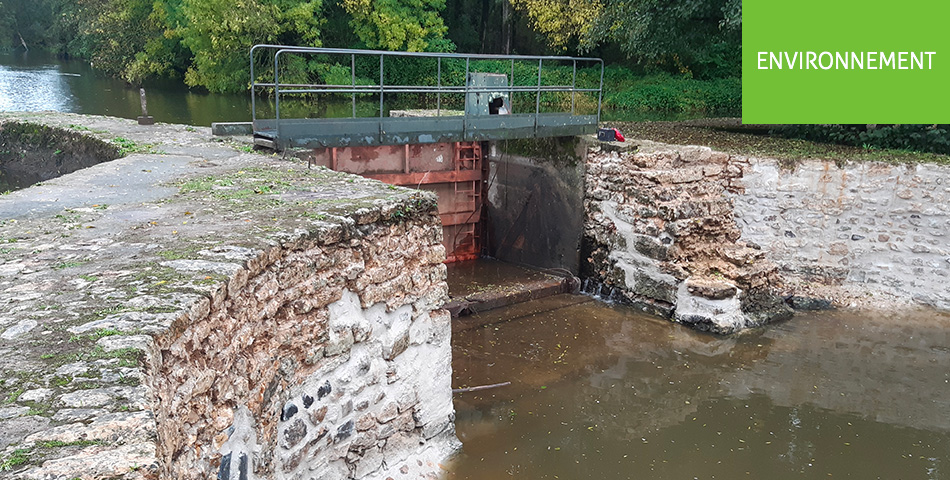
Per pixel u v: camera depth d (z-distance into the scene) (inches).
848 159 384.5
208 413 135.4
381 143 365.1
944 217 368.8
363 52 352.2
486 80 452.8
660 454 250.2
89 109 742.5
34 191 222.2
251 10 888.3
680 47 590.9
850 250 392.8
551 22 1019.3
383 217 207.6
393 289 213.6
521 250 470.9
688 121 601.6
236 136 371.6
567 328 365.7
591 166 418.3
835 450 254.4
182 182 240.5
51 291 129.2
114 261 147.9
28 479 76.4
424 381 232.5
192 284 134.2
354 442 205.9
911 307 381.1
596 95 1046.4
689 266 378.3
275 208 200.2
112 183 237.0
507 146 466.9
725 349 340.5
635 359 329.1
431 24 1056.8
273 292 165.0
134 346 106.9
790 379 309.9
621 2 584.7
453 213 475.8
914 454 252.1
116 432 86.4
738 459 248.1
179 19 1026.7
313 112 761.0
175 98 877.2
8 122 424.8
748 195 401.7
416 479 224.7
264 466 164.1
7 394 92.8
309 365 182.7
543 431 263.6
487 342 344.8
